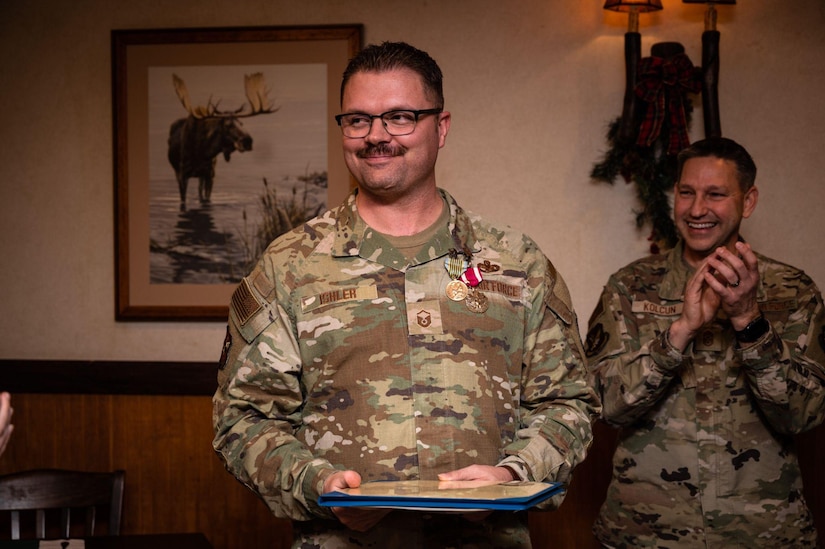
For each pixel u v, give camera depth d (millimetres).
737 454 2510
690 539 2508
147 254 3678
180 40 3637
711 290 2379
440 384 1767
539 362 1903
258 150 3635
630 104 3430
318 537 1775
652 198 3484
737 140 3559
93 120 3736
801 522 2539
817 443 3506
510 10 3607
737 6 3553
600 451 3572
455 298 1825
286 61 3613
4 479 3051
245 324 1854
